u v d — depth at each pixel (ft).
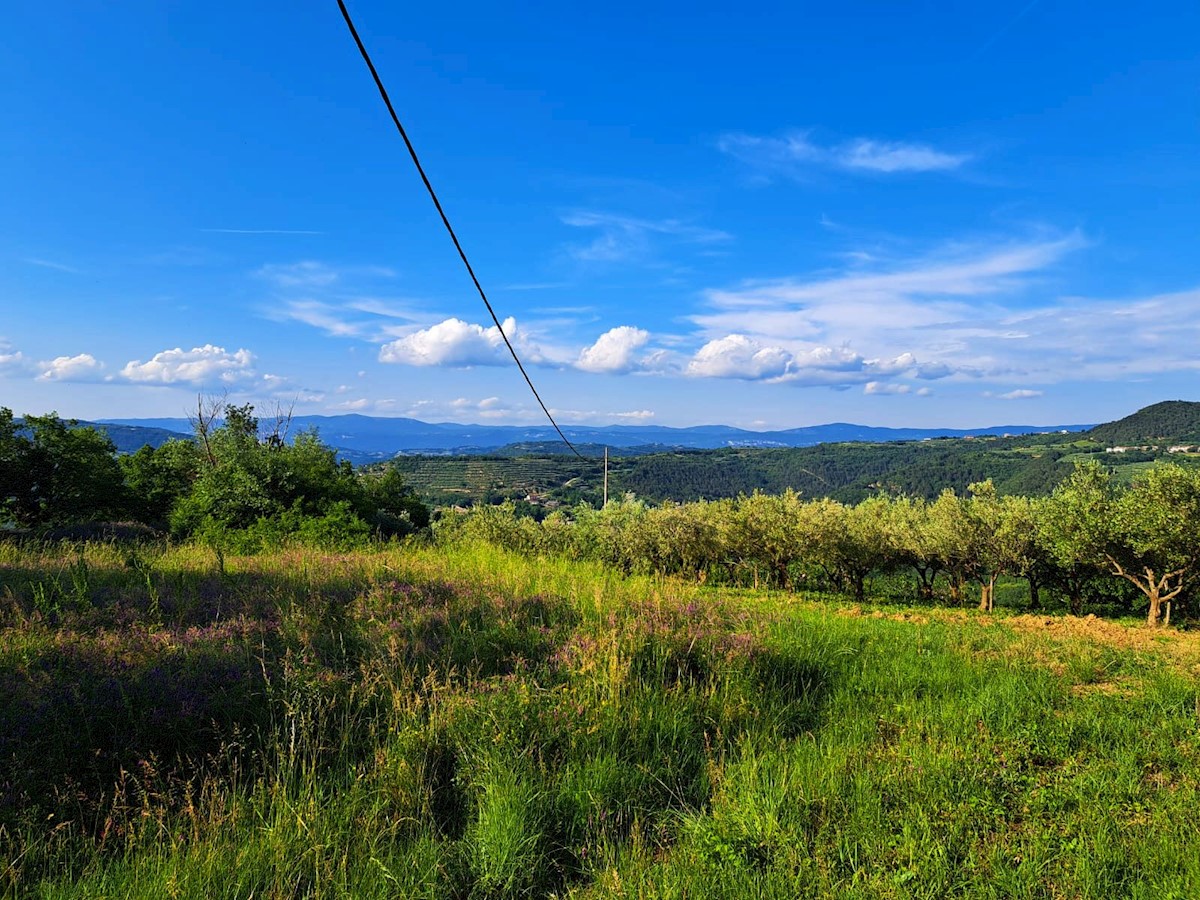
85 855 12.36
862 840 13.94
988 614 65.16
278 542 51.37
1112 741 20.13
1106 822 14.82
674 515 95.20
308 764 15.79
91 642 19.25
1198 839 13.84
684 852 13.56
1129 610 78.95
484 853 13.01
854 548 90.27
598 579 40.09
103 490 87.86
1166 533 59.36
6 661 17.35
